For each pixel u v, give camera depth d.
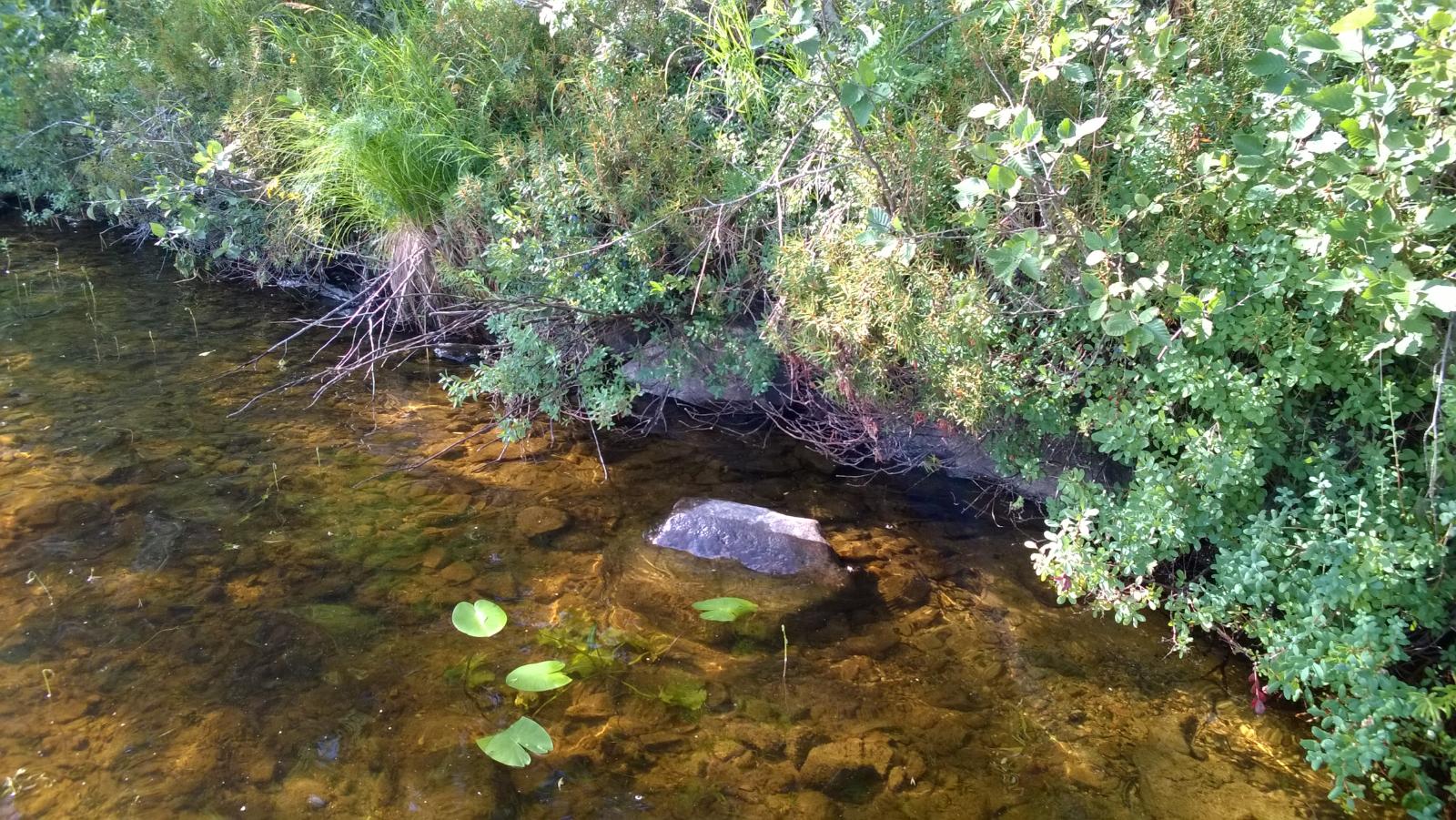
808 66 3.48
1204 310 2.72
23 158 7.57
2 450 4.07
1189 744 2.76
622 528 3.77
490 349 5.29
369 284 5.70
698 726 2.76
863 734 2.76
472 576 3.41
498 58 5.29
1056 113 3.61
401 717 2.72
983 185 2.75
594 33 5.04
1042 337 3.32
